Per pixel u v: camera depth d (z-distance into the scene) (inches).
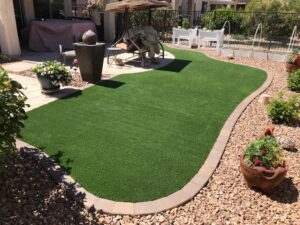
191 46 543.5
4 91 120.0
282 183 138.4
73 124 191.2
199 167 147.6
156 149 163.3
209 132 187.3
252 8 578.9
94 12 585.9
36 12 532.1
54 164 143.9
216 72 349.1
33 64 353.4
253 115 219.8
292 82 282.2
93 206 117.8
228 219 115.1
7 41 385.7
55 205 118.0
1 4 369.4
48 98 237.5
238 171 147.3
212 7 1301.7
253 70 365.1
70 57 357.7
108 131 183.2
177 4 941.8
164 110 221.8
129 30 373.1
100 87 271.3
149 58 395.2
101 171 140.2
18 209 114.2
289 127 200.7
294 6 549.6
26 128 182.1
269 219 115.6
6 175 133.3
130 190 127.8
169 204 120.7
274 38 545.3
